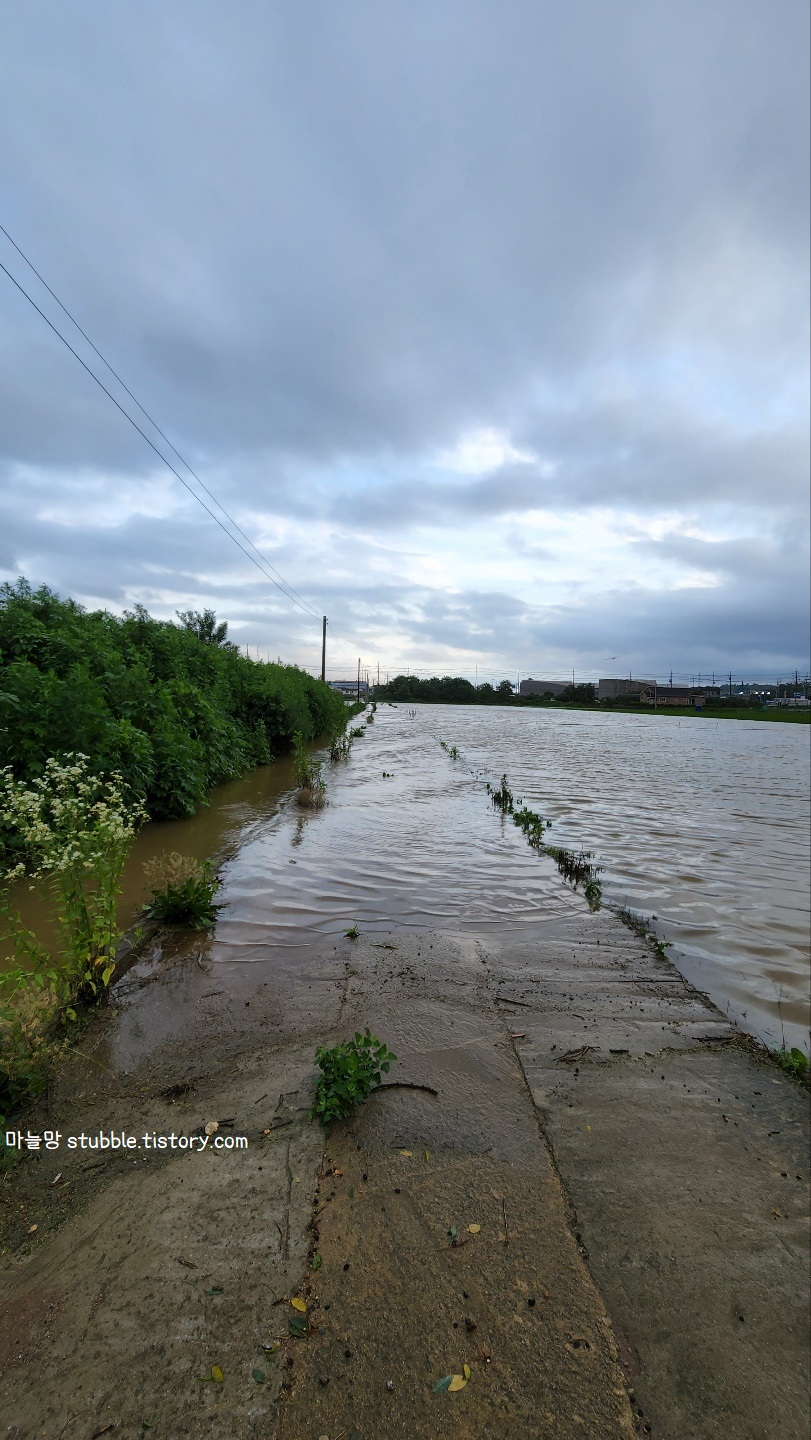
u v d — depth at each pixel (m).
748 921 5.83
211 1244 2.10
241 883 6.01
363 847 7.59
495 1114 2.81
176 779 8.65
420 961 4.45
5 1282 1.97
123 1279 1.97
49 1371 1.71
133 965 4.22
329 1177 2.40
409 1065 3.15
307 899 5.66
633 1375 1.76
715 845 8.91
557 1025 3.66
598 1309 1.93
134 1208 2.24
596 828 9.81
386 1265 2.04
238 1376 1.71
